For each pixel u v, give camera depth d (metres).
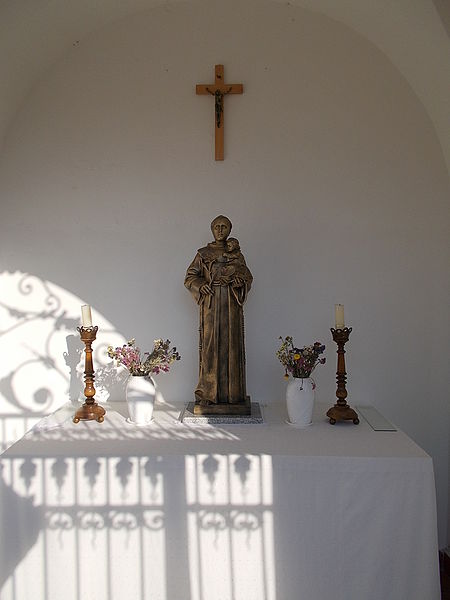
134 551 1.93
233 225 2.66
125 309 2.69
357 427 2.26
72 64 2.67
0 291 2.70
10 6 2.20
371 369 2.66
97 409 2.35
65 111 2.68
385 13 2.38
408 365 2.65
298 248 2.66
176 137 2.67
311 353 2.27
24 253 2.69
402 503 1.89
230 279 2.29
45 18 2.38
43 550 1.93
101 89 2.67
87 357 2.37
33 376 2.70
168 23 2.67
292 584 1.91
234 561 1.92
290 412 2.27
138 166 2.67
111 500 1.93
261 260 2.66
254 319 2.67
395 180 2.64
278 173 2.65
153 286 2.68
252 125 2.66
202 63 2.67
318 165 2.65
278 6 2.65
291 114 2.65
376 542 1.89
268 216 2.66
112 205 2.68
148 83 2.67
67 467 1.94
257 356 2.67
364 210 2.65
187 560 1.92
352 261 2.65
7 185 2.68
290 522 1.91
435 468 2.65
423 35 2.32
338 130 2.65
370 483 1.89
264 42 2.65
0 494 1.94
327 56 2.65
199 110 2.66
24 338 2.70
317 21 2.65
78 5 2.44
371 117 2.64
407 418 2.66
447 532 2.64
